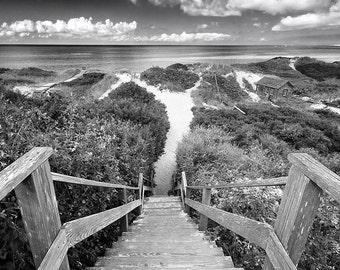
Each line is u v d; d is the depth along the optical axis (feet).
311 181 3.43
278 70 182.09
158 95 72.13
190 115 57.47
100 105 34.65
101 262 8.05
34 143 9.21
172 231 12.34
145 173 26.55
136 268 7.34
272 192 15.17
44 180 3.92
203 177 22.76
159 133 38.22
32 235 3.94
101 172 12.71
